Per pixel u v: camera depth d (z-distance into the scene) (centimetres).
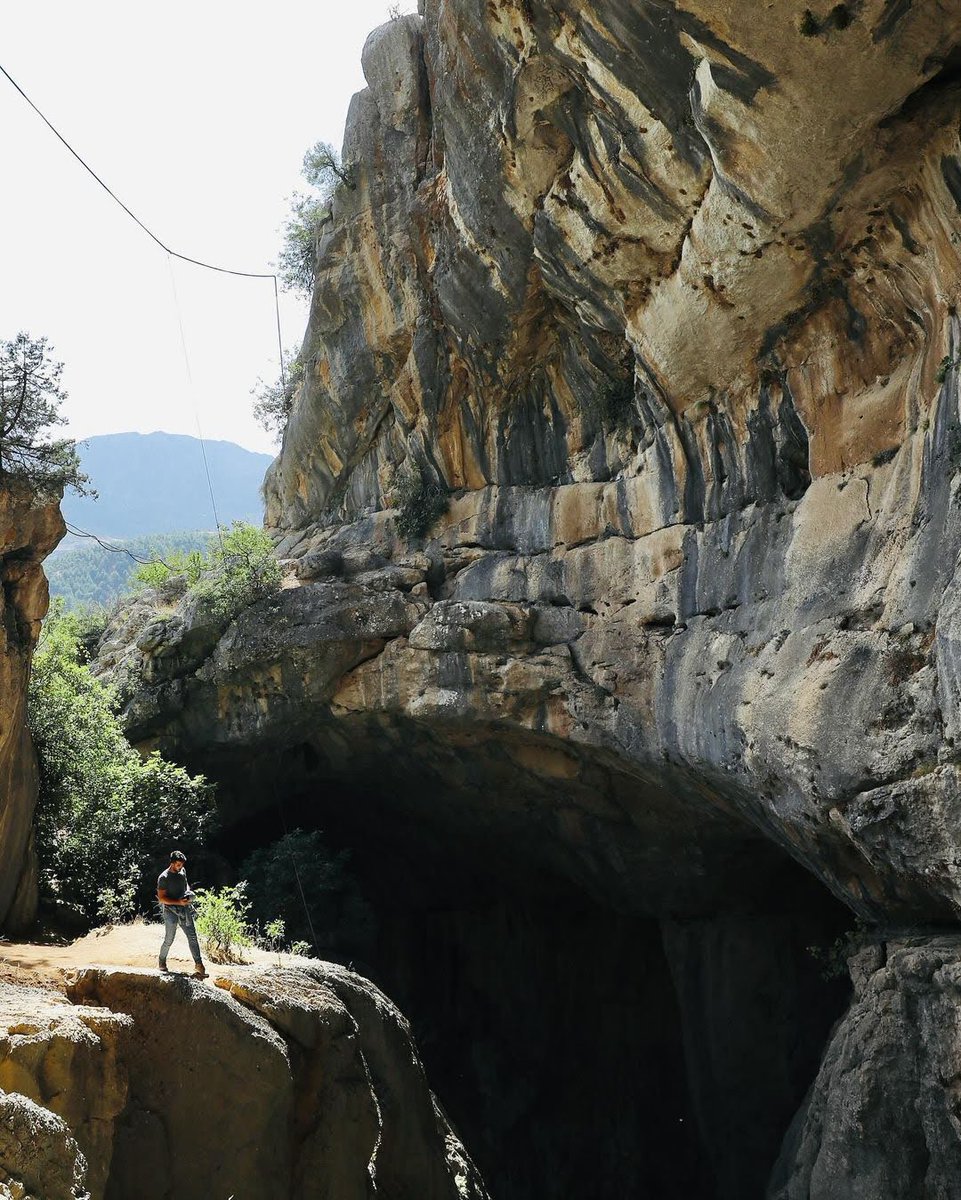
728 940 2328
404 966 3053
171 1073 1152
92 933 1661
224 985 1275
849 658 1348
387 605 2236
